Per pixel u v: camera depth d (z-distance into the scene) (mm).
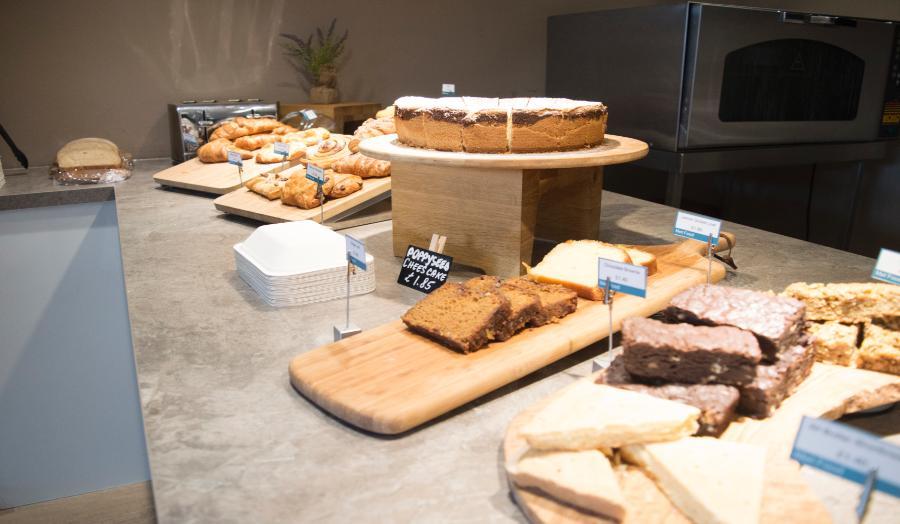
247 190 2232
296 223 1488
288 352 1147
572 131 1495
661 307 1263
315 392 946
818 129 2746
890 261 1046
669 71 2535
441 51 3477
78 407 2406
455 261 1566
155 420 934
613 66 2865
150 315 1316
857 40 2672
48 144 2869
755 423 852
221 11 3004
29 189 2334
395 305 1352
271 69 3172
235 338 1206
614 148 1549
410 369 996
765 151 2666
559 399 811
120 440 2479
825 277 1489
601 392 817
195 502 757
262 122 2713
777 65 2566
